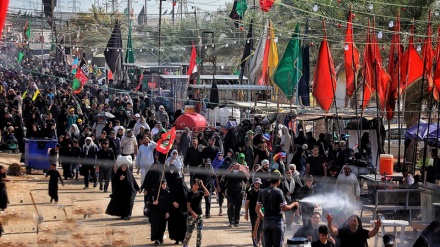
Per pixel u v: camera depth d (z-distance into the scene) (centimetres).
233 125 5209
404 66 4441
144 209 3512
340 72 6938
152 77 8531
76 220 3475
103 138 4416
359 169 3788
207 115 6356
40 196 4047
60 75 10256
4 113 5412
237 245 3053
